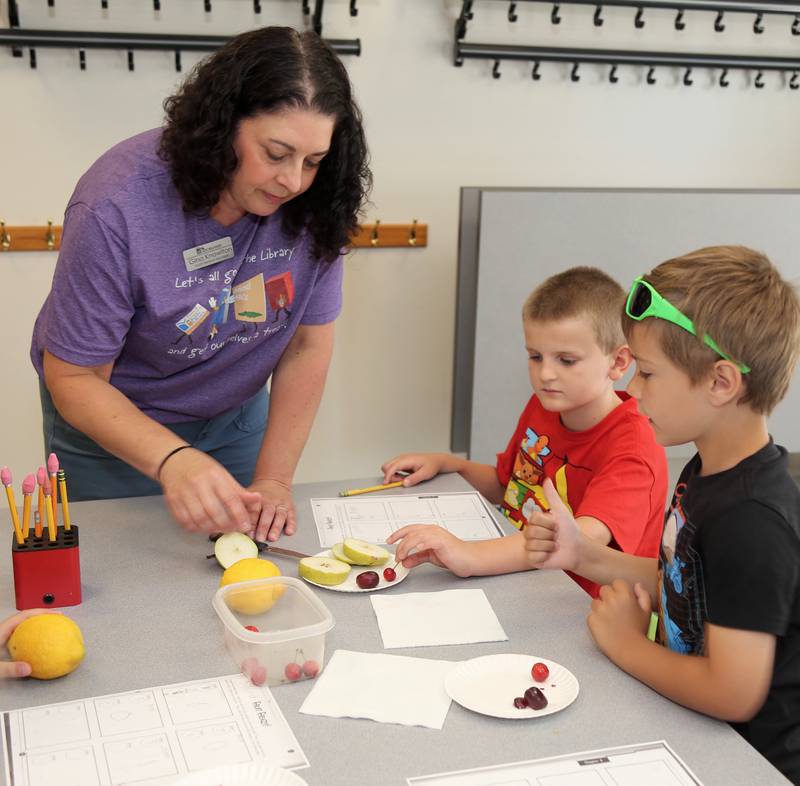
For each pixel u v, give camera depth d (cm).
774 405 103
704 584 102
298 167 127
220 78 125
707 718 97
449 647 110
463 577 128
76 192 140
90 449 163
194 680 102
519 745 92
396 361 275
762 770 89
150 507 148
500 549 129
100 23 232
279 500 150
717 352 100
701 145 279
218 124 125
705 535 100
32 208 239
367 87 254
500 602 121
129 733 93
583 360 152
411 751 91
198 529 126
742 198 242
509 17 254
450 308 274
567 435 162
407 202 264
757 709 96
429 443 284
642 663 103
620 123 272
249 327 152
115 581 124
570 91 266
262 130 124
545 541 124
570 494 161
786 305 101
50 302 140
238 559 127
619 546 140
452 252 270
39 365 160
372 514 149
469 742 93
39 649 100
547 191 233
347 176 143
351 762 89
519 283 237
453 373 258
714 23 267
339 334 269
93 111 237
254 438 181
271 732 94
